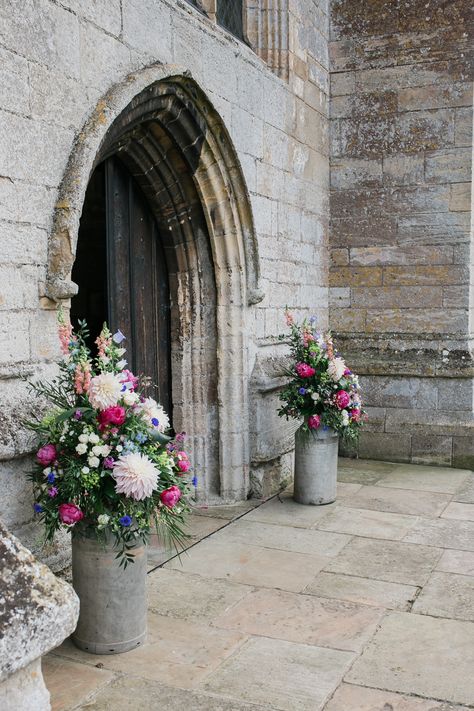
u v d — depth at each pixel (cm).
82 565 323
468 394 687
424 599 386
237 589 397
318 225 701
